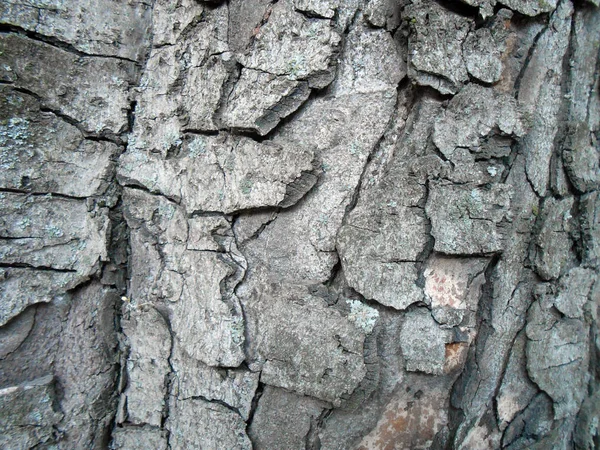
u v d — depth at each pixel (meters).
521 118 0.20
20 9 0.20
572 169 0.24
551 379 0.25
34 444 0.21
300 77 0.20
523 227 0.23
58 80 0.21
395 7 0.20
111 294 0.23
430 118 0.20
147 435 0.23
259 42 0.20
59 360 0.22
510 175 0.22
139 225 0.22
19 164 0.20
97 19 0.21
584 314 0.26
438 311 0.21
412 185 0.20
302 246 0.21
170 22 0.21
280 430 0.21
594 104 0.26
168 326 0.22
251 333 0.21
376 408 0.21
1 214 0.20
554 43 0.23
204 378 0.21
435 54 0.19
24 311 0.21
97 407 0.22
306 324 0.20
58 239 0.21
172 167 0.21
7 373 0.21
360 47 0.20
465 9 0.19
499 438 0.24
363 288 0.20
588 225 0.25
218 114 0.21
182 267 0.21
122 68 0.22
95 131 0.22
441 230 0.20
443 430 0.22
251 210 0.21
